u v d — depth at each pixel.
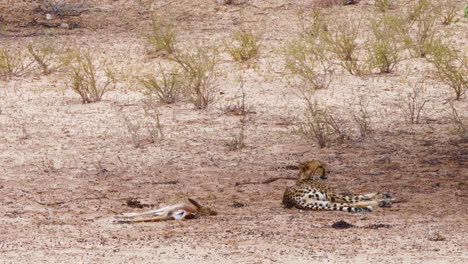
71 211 19.17
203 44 44.34
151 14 52.28
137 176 23.11
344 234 15.80
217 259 13.76
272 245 14.85
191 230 16.62
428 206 18.80
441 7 49.03
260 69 38.97
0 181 22.69
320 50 39.31
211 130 28.88
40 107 33.06
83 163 24.81
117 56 42.78
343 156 24.94
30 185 22.25
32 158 25.56
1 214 18.88
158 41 43.03
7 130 29.42
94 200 20.39
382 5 49.72
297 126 29.06
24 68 40.31
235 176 22.81
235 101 33.31
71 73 39.56
